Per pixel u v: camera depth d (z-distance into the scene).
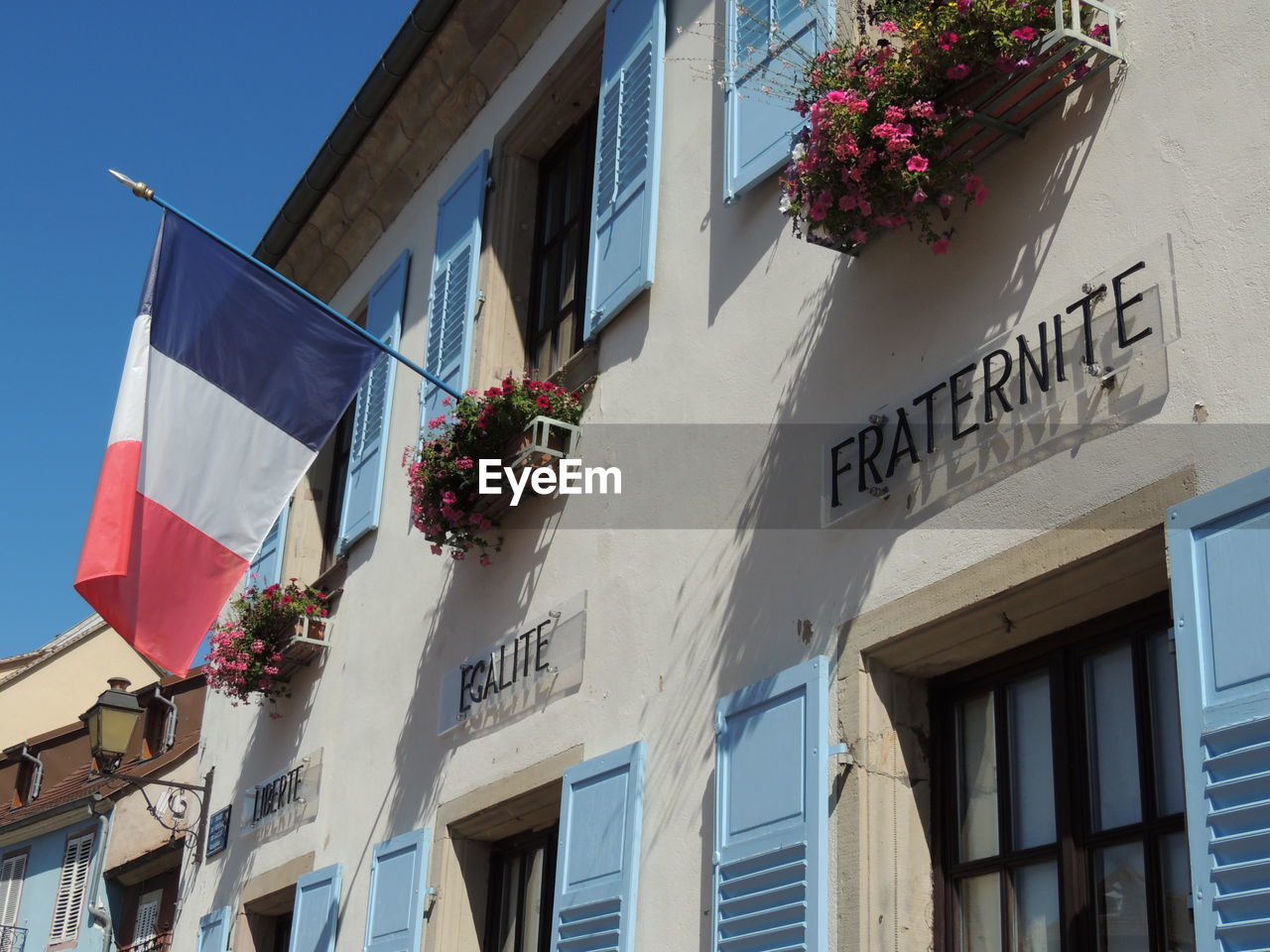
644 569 6.22
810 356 5.51
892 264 5.17
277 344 7.31
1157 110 4.28
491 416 7.18
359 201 10.38
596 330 7.09
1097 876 4.20
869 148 4.65
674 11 7.18
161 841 14.80
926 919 4.62
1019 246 4.62
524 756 6.71
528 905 6.89
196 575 7.02
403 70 9.18
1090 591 4.21
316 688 9.38
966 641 4.61
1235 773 3.44
